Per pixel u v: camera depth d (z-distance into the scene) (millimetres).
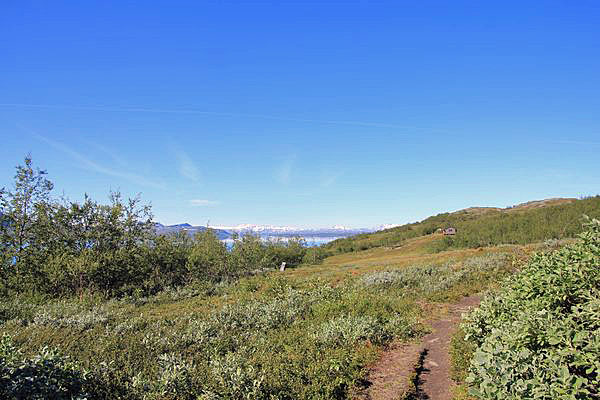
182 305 20094
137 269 28156
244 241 37312
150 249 29719
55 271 23812
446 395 7684
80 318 13344
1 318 14156
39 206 25500
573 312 5699
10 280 23578
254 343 10727
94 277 25219
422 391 7996
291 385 7734
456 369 8641
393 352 10453
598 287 6047
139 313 16906
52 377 6562
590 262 6199
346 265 50906
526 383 4953
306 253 72625
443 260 37281
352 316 12695
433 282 21203
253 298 19500
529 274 7840
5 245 24328
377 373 8930
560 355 5191
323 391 7668
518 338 5930
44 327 12242
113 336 10969
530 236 51094
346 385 8117
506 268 25094
